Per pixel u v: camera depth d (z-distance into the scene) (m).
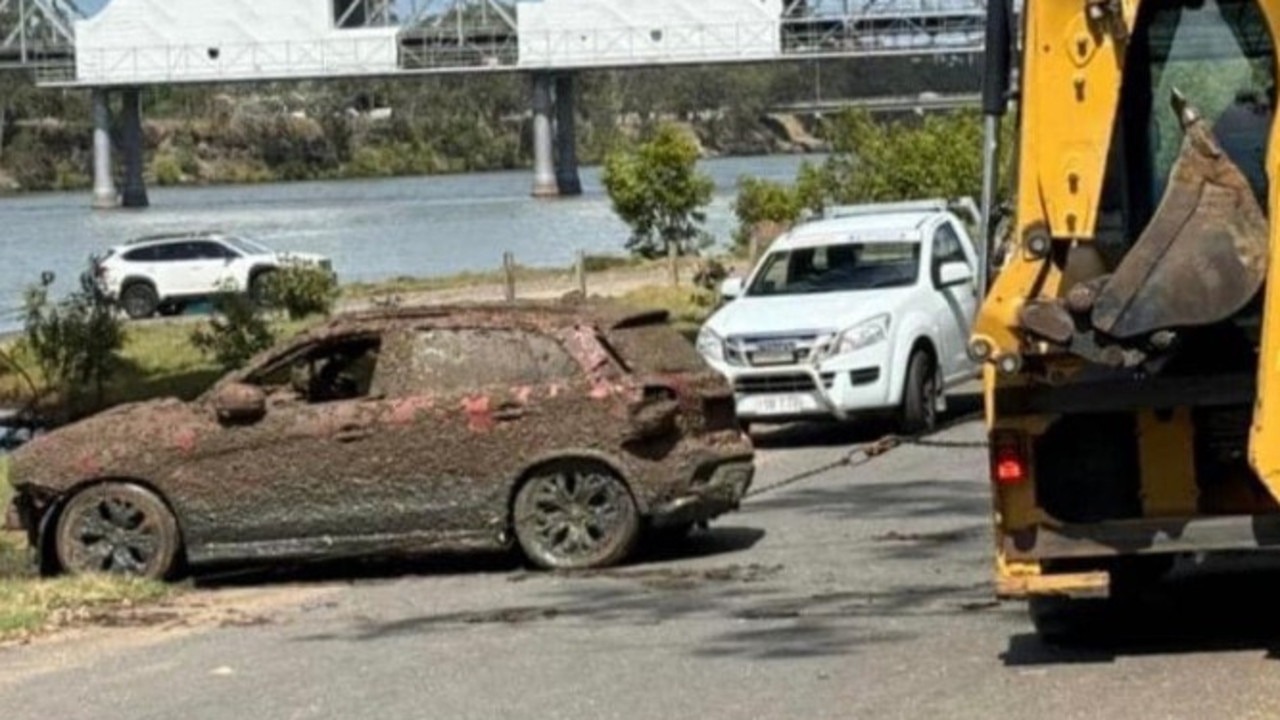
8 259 97.00
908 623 16.27
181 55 151.75
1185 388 13.59
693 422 20.11
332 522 20.03
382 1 153.50
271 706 14.55
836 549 20.31
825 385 28.36
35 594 19.14
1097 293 13.23
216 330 43.22
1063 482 13.90
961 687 13.84
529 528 20.00
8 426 36.81
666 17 142.62
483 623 17.50
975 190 52.59
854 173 55.16
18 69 167.88
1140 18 13.82
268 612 18.73
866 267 30.20
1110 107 13.41
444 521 19.97
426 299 59.06
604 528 19.91
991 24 13.98
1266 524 13.62
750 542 21.08
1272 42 13.40
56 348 40.22
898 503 23.27
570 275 67.75
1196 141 13.10
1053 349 13.59
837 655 15.19
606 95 185.62
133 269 65.44
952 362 29.98
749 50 138.25
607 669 15.19
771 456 28.39
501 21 149.88
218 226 121.25
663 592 18.48
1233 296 13.02
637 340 20.30
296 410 20.16
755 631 16.33
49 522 20.42
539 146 150.00
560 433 19.89
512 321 20.17
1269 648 14.49
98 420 20.64
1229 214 13.06
